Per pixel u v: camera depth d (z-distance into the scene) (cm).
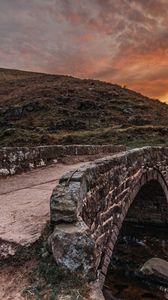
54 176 963
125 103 6181
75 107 5603
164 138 3806
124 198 771
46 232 435
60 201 432
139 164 960
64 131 4553
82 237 379
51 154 1262
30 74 10081
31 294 349
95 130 4459
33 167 1105
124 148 2325
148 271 1153
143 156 1020
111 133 4094
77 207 431
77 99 5919
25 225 494
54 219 424
